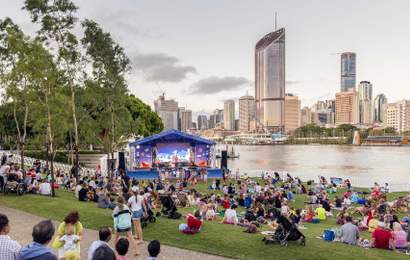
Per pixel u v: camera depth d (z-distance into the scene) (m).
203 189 40.16
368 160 136.38
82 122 40.62
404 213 29.03
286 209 22.14
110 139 46.88
